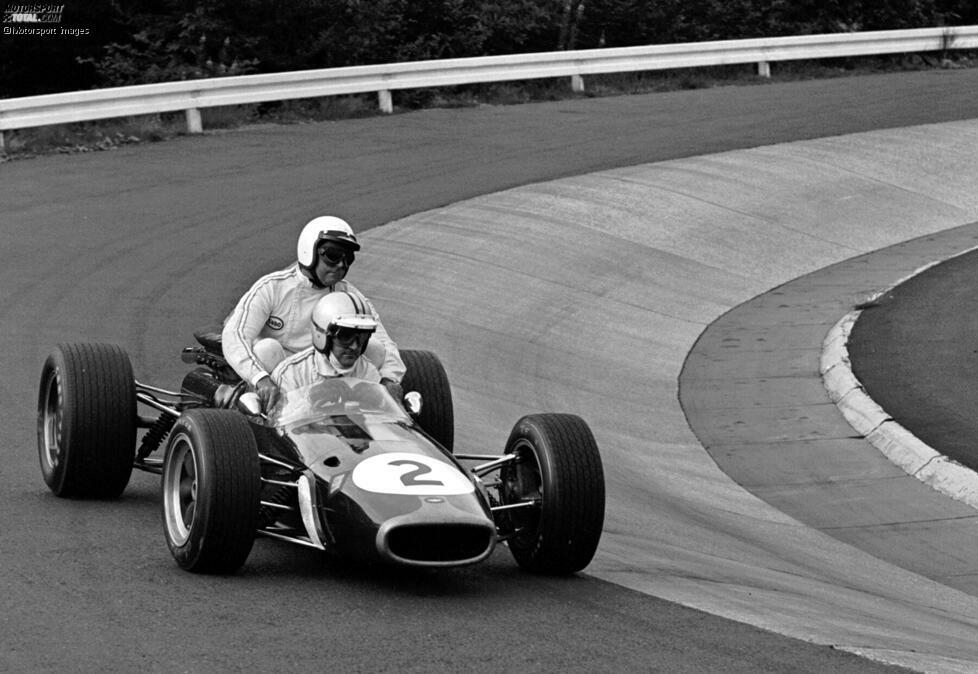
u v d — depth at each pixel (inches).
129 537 374.3
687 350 826.8
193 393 431.2
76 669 268.4
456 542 330.6
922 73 1748.3
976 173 1242.6
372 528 319.6
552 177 1112.2
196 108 1275.8
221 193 1028.5
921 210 1150.3
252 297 392.8
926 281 938.1
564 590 353.1
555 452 357.1
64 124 1268.5
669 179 1126.4
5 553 351.6
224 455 332.5
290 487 349.1
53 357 413.4
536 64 1525.6
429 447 356.5
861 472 613.3
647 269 950.4
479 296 853.2
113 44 1663.4
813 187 1155.3
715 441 668.1
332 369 378.6
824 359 778.8
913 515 558.6
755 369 780.6
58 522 386.9
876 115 1409.9
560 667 284.5
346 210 986.7
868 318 846.5
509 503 377.1
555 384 731.4
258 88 1317.7
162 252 856.9
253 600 321.4
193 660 276.7
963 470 586.6
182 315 721.0
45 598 314.0
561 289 890.1
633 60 1598.2
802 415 698.2
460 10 1823.3
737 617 337.4
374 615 315.3
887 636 343.3
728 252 1005.2
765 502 577.9
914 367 739.4
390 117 1389.0
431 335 775.1
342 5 1727.4
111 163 1133.1
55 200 992.9
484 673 277.9
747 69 1727.4
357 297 384.2
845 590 426.3
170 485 350.6
